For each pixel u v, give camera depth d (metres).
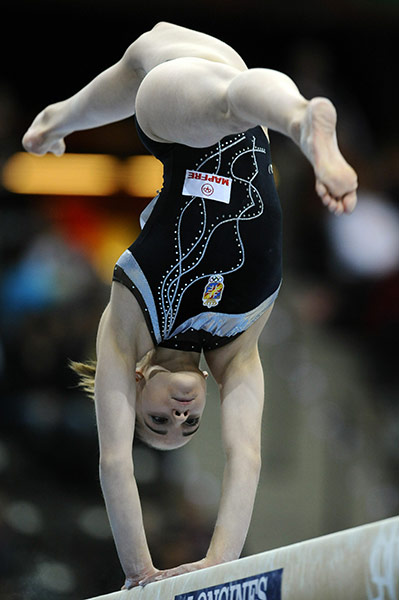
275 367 25.34
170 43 11.69
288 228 27.67
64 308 24.16
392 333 26.44
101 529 22.11
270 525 23.42
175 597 9.73
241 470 11.30
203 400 11.34
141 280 10.95
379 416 25.33
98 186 28.72
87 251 26.44
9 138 27.86
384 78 30.92
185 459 23.02
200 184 10.98
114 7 29.39
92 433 22.67
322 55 29.58
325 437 24.62
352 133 28.67
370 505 24.17
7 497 22.23
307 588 8.05
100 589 21.66
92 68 30.27
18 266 25.33
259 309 11.48
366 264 27.14
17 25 29.70
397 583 7.28
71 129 13.26
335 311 26.92
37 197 27.77
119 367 11.06
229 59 11.55
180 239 10.94
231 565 9.11
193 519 22.28
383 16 30.27
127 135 29.38
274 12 29.75
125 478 10.95
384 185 28.20
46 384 23.44
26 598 21.36
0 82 30.05
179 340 11.30
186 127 10.39
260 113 9.26
